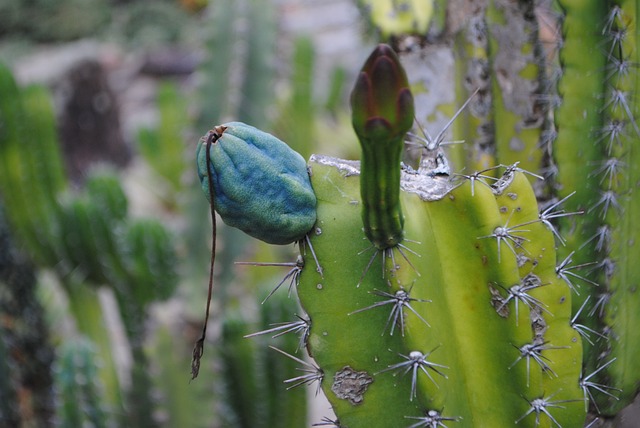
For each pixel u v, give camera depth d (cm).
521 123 93
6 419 136
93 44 525
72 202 153
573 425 79
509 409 77
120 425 140
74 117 350
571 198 85
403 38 94
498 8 93
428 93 94
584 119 85
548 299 78
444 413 75
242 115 192
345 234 74
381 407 75
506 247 75
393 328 74
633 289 85
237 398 130
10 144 165
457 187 75
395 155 70
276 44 198
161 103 288
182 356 140
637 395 87
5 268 144
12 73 166
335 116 311
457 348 76
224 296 169
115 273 152
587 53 84
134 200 292
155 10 539
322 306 75
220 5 193
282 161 74
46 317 153
